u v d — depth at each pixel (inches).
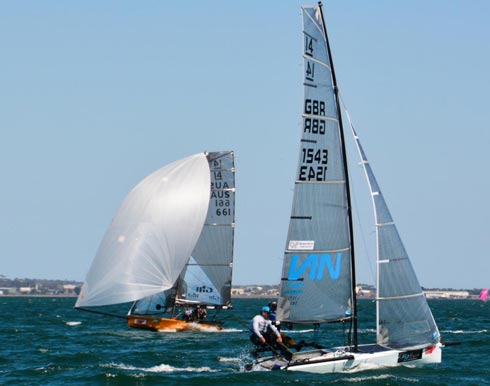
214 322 7204.7
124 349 5388.8
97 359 4717.0
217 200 7337.6
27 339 6274.6
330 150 3924.7
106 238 6535.4
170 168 6761.8
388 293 3969.0
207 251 7308.1
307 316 3909.9
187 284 7303.2
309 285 3900.1
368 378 3764.8
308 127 3885.3
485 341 5994.1
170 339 6210.6
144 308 7135.8
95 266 6486.2
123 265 6461.6
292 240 3892.7
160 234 6555.1
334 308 3919.8
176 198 6648.6
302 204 3890.3
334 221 3917.3
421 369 4013.3
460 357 4906.5
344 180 3937.0
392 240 3981.3
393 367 3961.6
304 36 3890.3
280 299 3902.6
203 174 6776.6
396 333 3971.5
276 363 3924.7
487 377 3969.0
